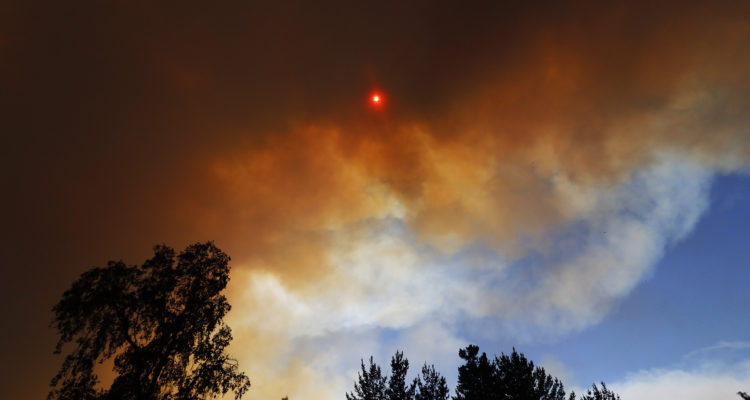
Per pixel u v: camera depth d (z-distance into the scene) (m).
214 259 23.70
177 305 21.48
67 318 17.66
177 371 20.27
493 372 27.28
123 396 17.83
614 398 25.39
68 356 17.78
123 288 19.22
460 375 27.78
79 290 18.02
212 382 20.39
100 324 18.39
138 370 18.44
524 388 25.56
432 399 28.16
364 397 28.53
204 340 21.56
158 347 19.56
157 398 19.06
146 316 19.83
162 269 21.44
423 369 29.89
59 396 17.12
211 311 22.11
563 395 27.02
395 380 28.98
